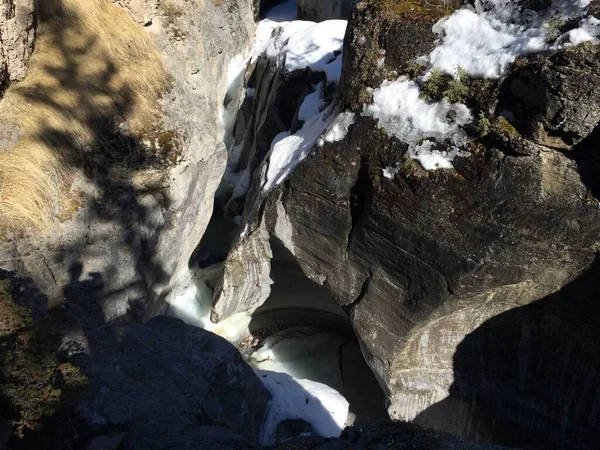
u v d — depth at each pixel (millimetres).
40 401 4598
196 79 11289
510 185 5895
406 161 6598
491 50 6219
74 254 7449
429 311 6676
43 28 8445
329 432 7379
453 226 6266
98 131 8430
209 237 11938
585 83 5184
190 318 10305
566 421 6785
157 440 4848
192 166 9594
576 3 5648
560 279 6160
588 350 6367
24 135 7395
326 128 7902
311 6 16594
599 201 5566
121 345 6281
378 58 7152
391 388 7664
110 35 9422
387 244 6945
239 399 6473
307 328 10617
